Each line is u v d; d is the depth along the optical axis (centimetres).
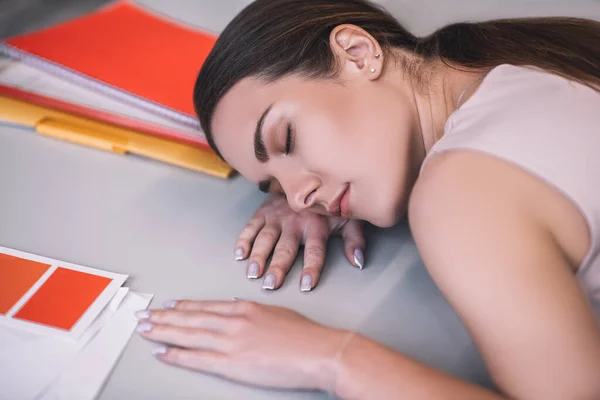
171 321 80
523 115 70
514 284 59
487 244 62
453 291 63
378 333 82
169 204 108
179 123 124
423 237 67
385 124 84
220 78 88
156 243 99
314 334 72
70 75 135
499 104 74
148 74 135
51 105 131
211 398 73
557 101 72
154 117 126
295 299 88
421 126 87
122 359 78
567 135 68
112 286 88
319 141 82
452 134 73
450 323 83
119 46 145
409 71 89
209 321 78
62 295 86
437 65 91
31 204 107
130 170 117
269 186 94
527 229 62
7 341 79
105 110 128
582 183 65
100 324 83
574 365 57
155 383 75
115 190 111
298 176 84
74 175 115
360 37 89
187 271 93
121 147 121
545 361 58
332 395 70
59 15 171
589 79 78
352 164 82
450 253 63
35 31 152
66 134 125
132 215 105
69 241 98
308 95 84
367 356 68
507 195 64
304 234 98
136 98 128
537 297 59
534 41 86
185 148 121
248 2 167
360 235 97
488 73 80
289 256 94
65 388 74
